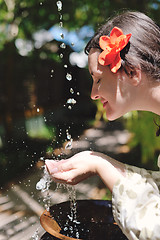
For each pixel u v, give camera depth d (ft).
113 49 2.59
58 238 2.74
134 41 2.69
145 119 10.36
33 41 16.70
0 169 10.46
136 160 11.41
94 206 3.58
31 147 13.30
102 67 2.75
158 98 2.75
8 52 17.16
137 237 2.39
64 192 8.44
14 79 20.30
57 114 23.67
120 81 2.71
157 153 10.66
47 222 3.08
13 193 8.50
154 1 10.59
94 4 12.56
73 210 3.50
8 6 14.30
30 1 14.06
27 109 20.22
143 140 10.39
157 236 2.32
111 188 2.64
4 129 15.58
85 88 28.04
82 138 16.44
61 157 12.34
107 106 2.90
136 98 2.78
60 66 24.99
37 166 10.94
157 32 2.80
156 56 2.69
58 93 26.66
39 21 14.78
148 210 2.44
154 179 2.90
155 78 2.70
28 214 7.01
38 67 21.90
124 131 17.95
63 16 14.21
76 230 3.31
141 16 2.91
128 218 2.45
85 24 13.82
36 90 22.34
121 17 2.94
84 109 25.76
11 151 12.55
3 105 18.21
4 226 6.33
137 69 2.66
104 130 18.74
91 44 2.93
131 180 2.65
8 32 15.17
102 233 3.30
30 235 5.88
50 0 14.06
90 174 2.78
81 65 18.75
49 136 15.49
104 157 2.83
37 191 8.61
